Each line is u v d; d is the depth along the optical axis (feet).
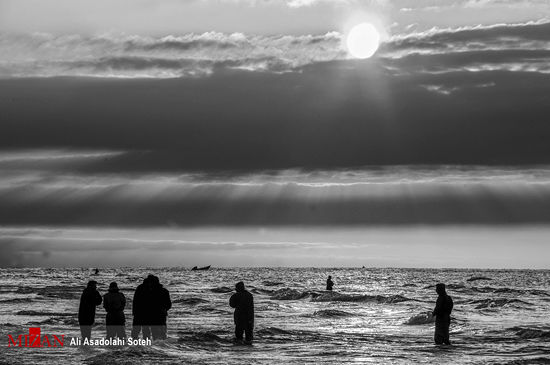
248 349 108.27
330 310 182.70
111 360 91.91
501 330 137.59
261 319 165.78
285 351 106.93
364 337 127.54
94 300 104.94
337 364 94.32
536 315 184.55
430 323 156.56
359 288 382.01
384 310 201.67
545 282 554.87
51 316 157.79
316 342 118.73
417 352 107.76
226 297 259.80
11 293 263.70
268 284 446.60
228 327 139.95
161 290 108.58
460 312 192.34
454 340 123.54
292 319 166.71
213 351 104.73
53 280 466.70
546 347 114.01
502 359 100.07
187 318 163.63
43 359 92.12
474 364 94.73
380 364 94.68
